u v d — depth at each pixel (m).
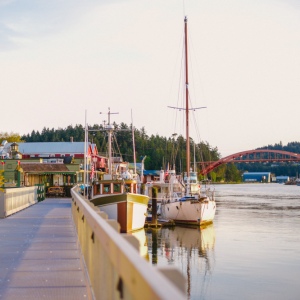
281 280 27.36
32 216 27.95
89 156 93.12
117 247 4.43
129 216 42.34
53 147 108.25
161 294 2.54
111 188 43.53
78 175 77.38
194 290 25.78
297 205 95.44
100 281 6.95
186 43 69.19
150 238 46.38
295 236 46.44
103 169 95.50
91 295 8.34
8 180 70.94
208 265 32.28
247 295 24.55
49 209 35.03
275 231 50.75
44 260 12.47
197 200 57.12
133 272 3.46
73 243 15.80
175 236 47.59
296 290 25.25
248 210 81.31
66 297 8.55
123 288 4.31
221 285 26.70
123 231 42.12
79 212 15.06
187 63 68.94
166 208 59.94
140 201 43.53
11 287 9.38
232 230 52.06
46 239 16.89
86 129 55.38
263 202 107.06
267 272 29.59
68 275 10.55
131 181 44.66
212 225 57.12
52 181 75.69
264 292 24.94
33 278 10.24
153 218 54.59
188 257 35.72
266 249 38.41
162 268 3.15
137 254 3.72
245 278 28.12
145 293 2.96
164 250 39.12
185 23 69.31
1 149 88.69
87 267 10.20
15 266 11.62
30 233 18.84
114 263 4.76
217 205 95.69
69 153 106.81
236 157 197.25
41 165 73.88
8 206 28.00
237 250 38.16
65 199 55.31
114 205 42.09
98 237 6.94
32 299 8.41
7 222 23.91
